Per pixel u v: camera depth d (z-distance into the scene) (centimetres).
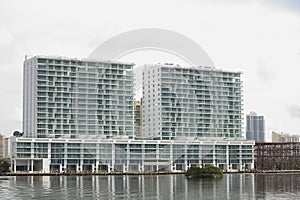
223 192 15138
